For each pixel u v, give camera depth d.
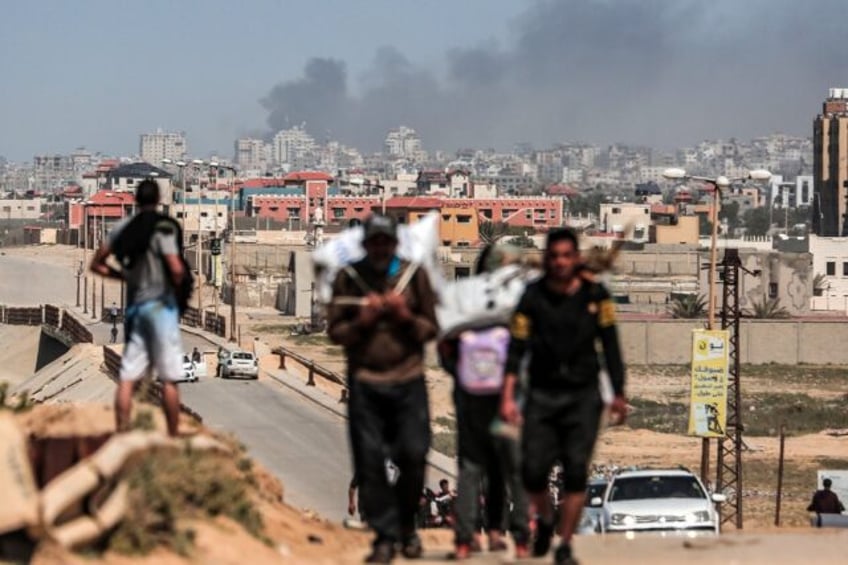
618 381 38.28
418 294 40.09
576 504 38.78
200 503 39.09
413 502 41.91
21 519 31.33
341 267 39.94
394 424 40.94
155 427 41.72
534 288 38.09
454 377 43.84
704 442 132.50
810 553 45.03
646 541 48.62
